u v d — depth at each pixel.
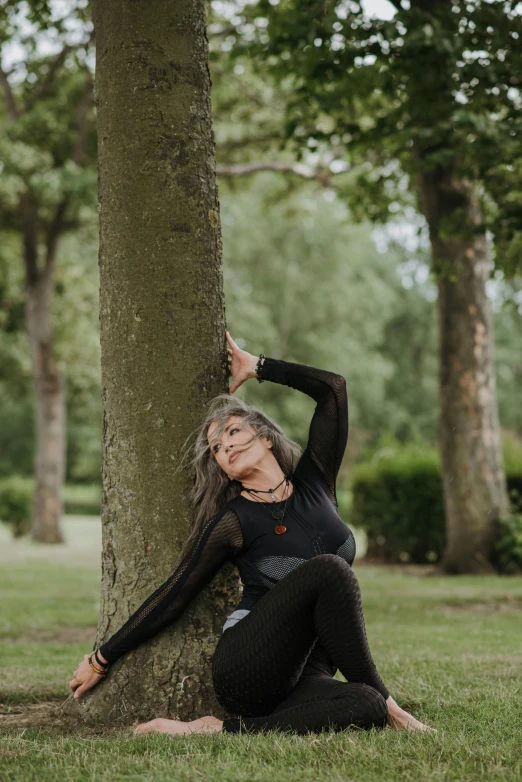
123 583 3.44
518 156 7.29
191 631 3.36
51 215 18.80
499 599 8.23
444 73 6.67
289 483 3.29
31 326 18.48
